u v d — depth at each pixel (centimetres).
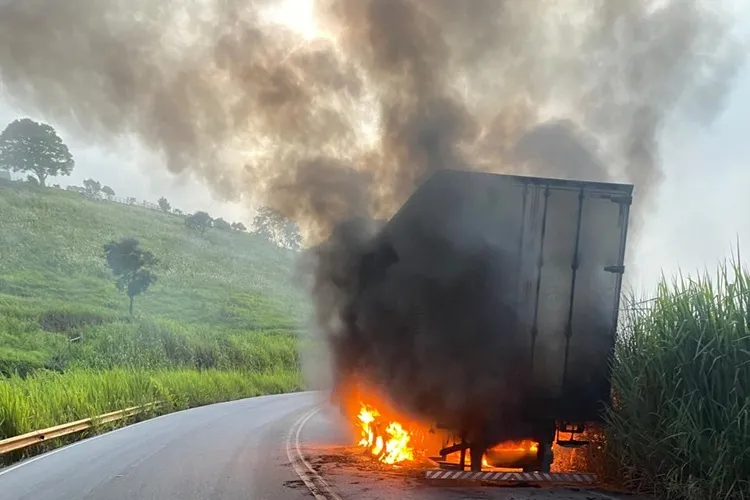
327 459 1127
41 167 8350
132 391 1997
